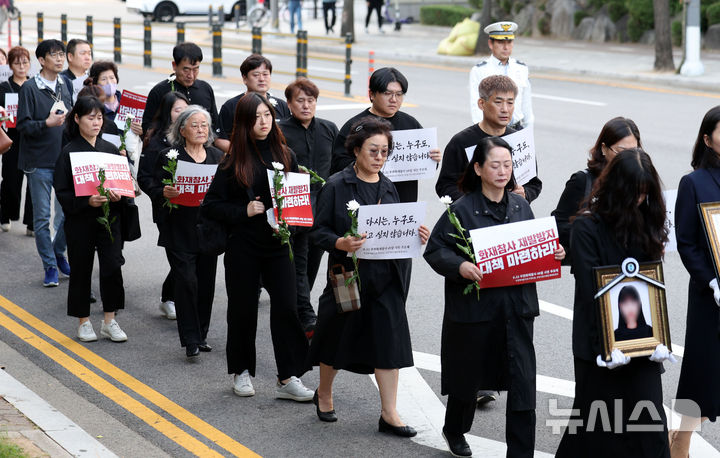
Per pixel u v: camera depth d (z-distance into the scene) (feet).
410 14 130.82
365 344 19.66
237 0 134.10
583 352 15.79
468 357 17.80
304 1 143.54
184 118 24.17
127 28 130.52
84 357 24.67
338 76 81.61
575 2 106.11
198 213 23.21
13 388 21.84
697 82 73.20
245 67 27.55
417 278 31.55
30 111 29.91
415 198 24.44
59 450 18.33
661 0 78.07
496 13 115.14
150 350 25.25
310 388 22.81
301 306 25.95
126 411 21.34
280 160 21.11
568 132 54.90
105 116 29.68
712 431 19.90
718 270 16.56
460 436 18.79
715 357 17.12
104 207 24.58
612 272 15.40
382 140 19.56
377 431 20.25
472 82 28.35
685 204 17.51
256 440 19.81
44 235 30.19
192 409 21.45
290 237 21.17
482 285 17.44
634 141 18.85
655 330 15.49
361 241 18.76
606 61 86.89
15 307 28.50
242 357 22.04
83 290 25.41
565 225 19.60
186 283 24.17
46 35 120.57
